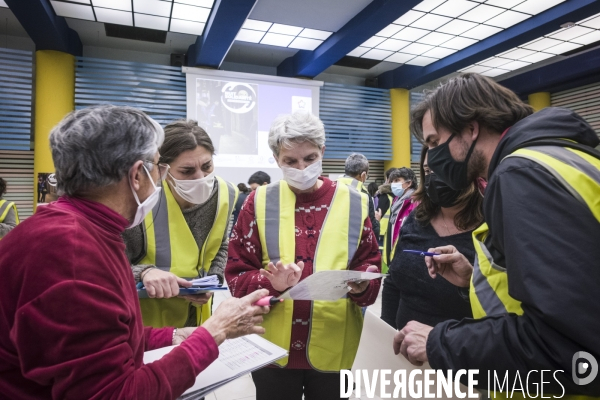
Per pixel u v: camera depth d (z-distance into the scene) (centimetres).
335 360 121
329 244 125
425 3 571
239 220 132
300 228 128
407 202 244
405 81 875
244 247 130
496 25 638
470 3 569
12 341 61
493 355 63
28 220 67
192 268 131
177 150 124
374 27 591
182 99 729
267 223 127
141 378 63
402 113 908
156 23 611
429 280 115
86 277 61
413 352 81
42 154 614
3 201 306
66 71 638
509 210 64
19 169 655
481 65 841
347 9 577
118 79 689
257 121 764
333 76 913
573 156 65
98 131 70
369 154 892
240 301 87
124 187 75
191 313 141
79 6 559
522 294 59
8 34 663
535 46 739
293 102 793
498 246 71
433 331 76
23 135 633
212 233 142
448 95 86
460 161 87
